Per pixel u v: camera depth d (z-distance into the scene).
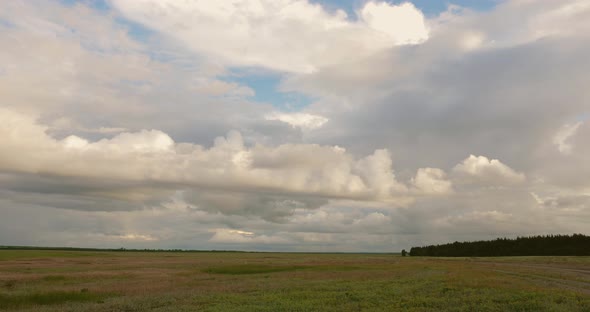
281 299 28.95
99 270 66.00
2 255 131.88
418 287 34.16
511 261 99.31
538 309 22.81
